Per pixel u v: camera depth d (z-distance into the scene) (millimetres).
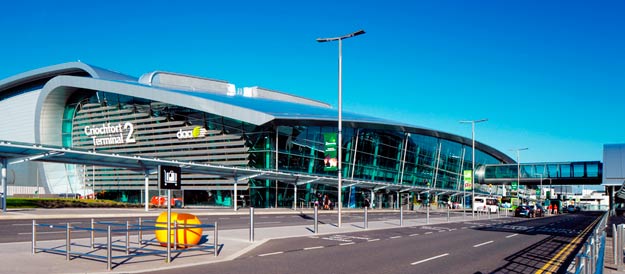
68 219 30266
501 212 75562
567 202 160500
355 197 73938
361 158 74000
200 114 64312
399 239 23109
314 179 59281
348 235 24438
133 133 68938
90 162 40531
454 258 16250
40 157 36125
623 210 88375
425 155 89625
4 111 89812
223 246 17703
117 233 21234
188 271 12484
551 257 16750
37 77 84438
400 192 84188
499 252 18172
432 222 38219
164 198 57469
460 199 103688
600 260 8008
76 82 69062
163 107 66938
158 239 16312
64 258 13688
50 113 74750
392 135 80312
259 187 60906
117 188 69562
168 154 66312
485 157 113875
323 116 63500
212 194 62656
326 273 12664
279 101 75188
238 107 58438
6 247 15805
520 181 103125
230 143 62562
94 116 72938
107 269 12219
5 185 34469
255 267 13367
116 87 65688
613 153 65375
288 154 62750
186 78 75875
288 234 23609
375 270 13352
